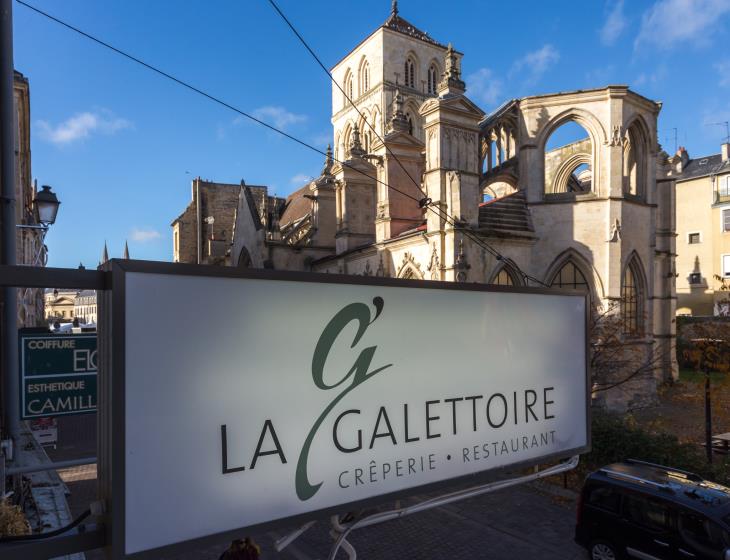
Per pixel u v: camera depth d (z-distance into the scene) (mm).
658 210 35406
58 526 11969
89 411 10242
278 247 41531
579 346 6910
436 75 57938
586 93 28891
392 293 5125
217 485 3979
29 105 34406
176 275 3855
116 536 3514
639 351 28141
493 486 5883
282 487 4309
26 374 9711
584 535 11336
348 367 4773
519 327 6230
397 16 58031
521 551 12258
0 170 9562
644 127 30719
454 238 25234
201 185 77062
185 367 3863
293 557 12203
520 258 28656
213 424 3980
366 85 58031
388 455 4992
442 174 26188
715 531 9203
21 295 31828
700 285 53156
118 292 3590
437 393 5414
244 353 4160
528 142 29953
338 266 37719
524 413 6195
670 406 28641
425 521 13953
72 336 10078
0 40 9508
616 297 27969
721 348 18516
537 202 29562
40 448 18438
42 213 14344
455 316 5633
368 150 56438
